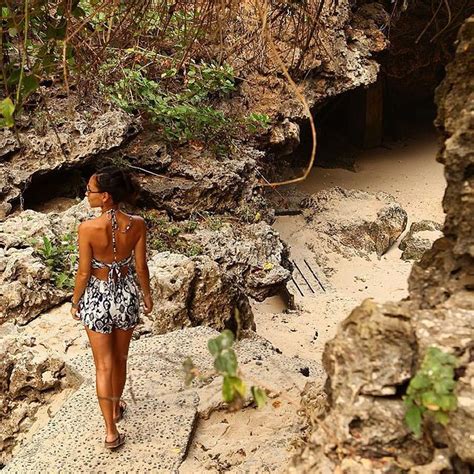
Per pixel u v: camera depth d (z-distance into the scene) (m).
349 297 10.84
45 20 4.77
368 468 2.63
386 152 18.12
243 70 10.92
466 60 2.84
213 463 4.41
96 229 4.29
